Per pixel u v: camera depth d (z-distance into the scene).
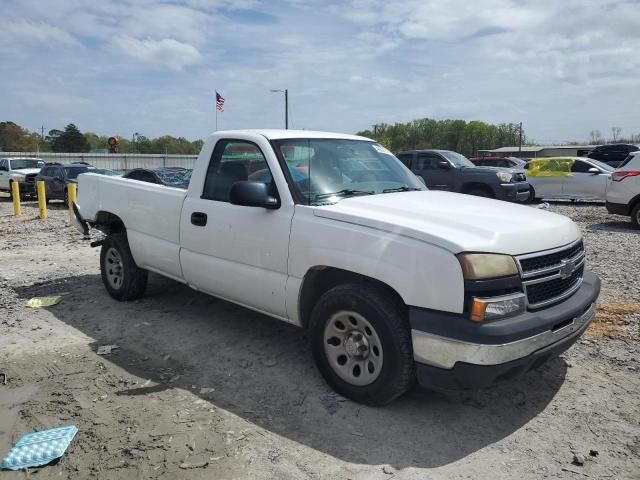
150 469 3.02
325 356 3.83
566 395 3.88
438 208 3.80
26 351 4.71
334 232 3.66
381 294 3.48
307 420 3.53
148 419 3.55
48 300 6.16
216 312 5.71
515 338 3.09
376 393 3.55
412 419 3.54
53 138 102.56
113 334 5.11
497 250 3.19
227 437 3.33
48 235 11.89
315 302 4.05
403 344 3.37
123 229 6.36
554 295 3.52
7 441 3.31
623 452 3.19
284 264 3.99
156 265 5.41
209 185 4.75
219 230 4.50
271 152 4.22
